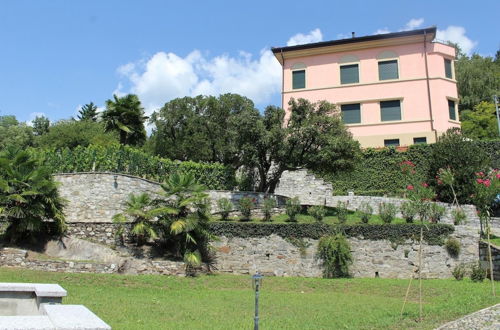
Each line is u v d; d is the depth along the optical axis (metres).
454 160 22.20
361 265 17.73
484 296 12.07
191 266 17.19
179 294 14.01
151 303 12.21
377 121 31.33
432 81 30.89
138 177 20.64
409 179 24.20
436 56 31.25
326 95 32.69
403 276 17.33
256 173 26.20
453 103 31.45
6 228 17.14
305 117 22.81
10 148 17.55
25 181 16.70
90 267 16.02
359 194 26.06
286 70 34.12
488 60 46.72
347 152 21.89
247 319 10.65
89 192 19.84
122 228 17.73
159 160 22.91
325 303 12.95
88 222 18.81
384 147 27.72
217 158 32.81
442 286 14.82
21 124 51.25
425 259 17.41
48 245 17.64
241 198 21.39
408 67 31.55
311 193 25.41
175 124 33.34
